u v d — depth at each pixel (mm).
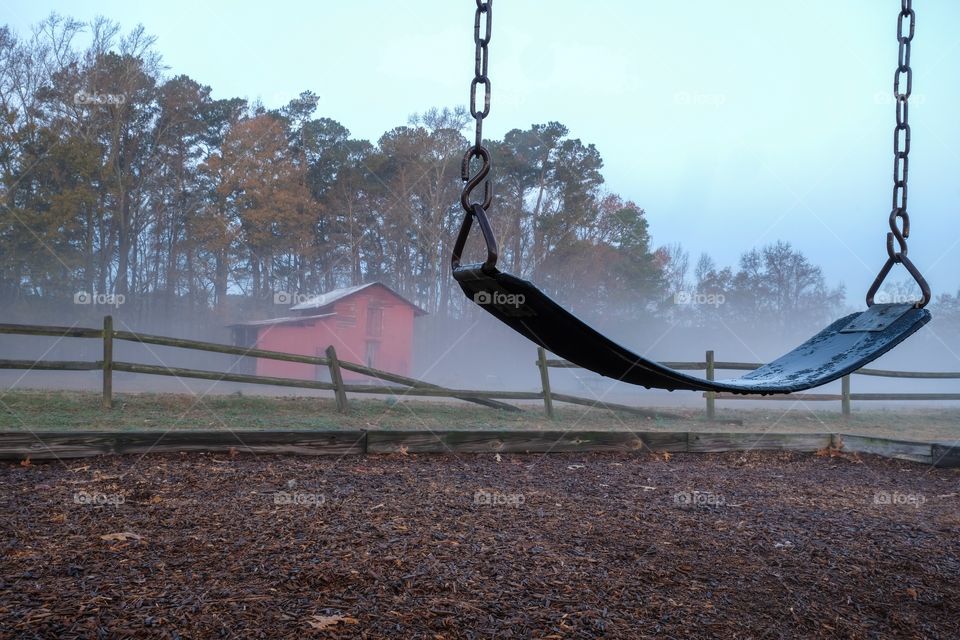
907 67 4059
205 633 2877
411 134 53250
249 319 51062
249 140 49531
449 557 3949
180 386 23844
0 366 9930
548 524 4844
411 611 3193
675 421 12852
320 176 53688
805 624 3352
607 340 2928
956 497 6508
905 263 4207
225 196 49281
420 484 6098
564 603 3387
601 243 54031
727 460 8422
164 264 51250
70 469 6180
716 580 3861
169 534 4207
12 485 5477
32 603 3080
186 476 5980
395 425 10688
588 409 13945
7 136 38219
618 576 3812
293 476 6195
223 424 9734
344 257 55625
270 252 51625
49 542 3982
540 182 53406
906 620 3443
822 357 4102
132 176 47281
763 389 3426
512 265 52188
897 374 14242
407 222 52969
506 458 7859
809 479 7277
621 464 7828
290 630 2936
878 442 8797
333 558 3818
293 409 11484
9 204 37781
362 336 34656
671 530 4867
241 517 4648
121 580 3404
